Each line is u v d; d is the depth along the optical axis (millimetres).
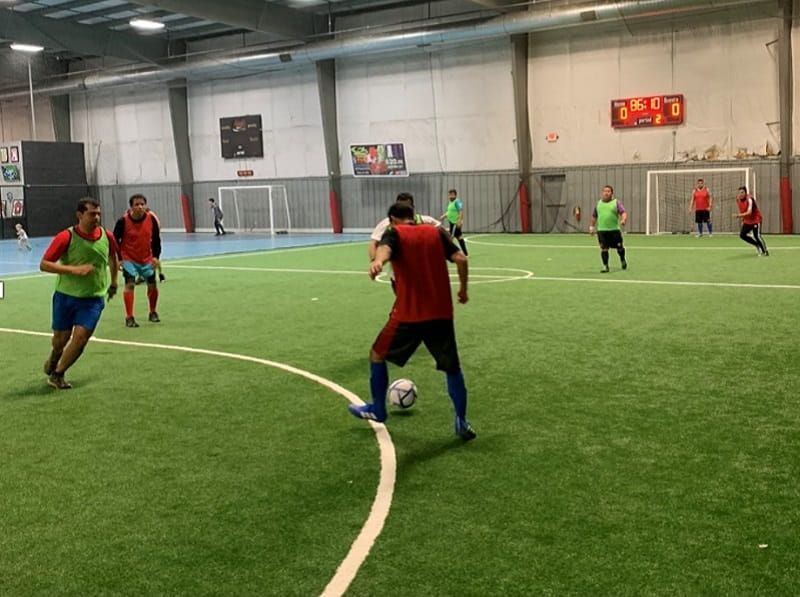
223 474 5398
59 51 40969
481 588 3727
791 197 27094
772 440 5746
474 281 16000
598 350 9016
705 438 5836
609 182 30312
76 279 7875
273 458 5711
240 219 40000
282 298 14609
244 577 3900
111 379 8367
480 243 27125
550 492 4898
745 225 19812
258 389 7770
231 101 38938
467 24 29797
